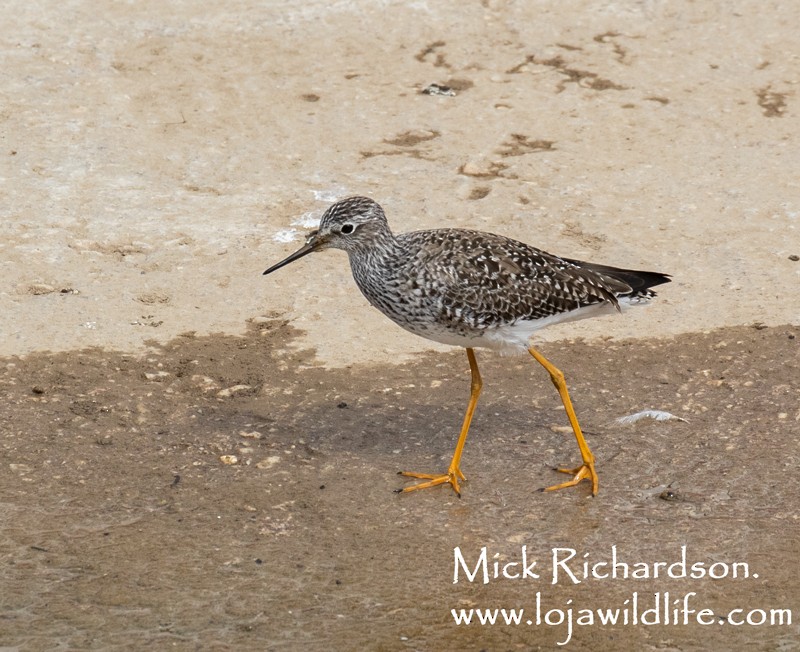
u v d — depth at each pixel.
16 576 10.30
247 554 10.62
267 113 18.61
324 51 20.16
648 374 13.45
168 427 12.48
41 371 13.25
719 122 18.69
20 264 15.09
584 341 14.15
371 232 11.73
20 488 11.43
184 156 17.55
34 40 19.80
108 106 18.48
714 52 20.42
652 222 16.34
